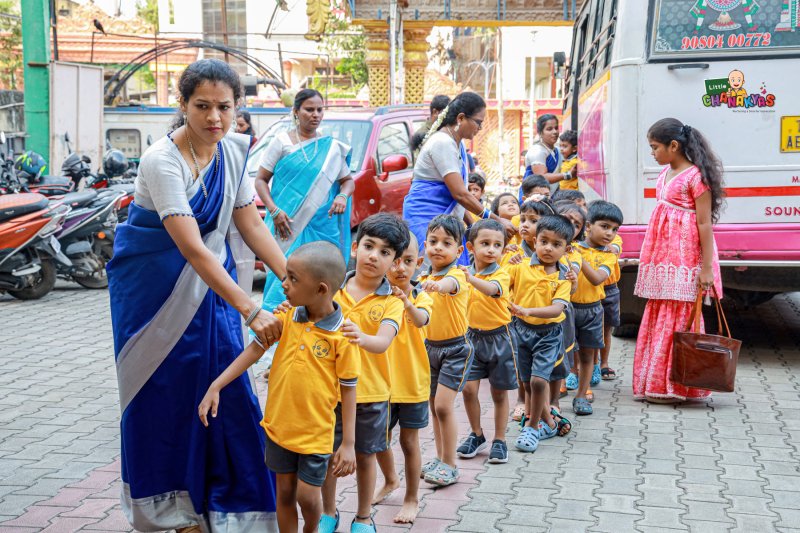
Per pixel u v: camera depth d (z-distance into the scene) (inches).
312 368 132.1
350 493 180.1
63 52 1296.8
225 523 137.9
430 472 181.6
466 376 182.4
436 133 241.4
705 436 217.3
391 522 164.6
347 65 1320.1
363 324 151.2
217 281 131.2
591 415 236.8
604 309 258.8
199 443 137.3
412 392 161.8
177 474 138.7
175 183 132.5
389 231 149.4
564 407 245.8
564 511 169.6
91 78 592.4
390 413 163.3
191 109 131.3
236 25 1395.2
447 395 180.1
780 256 277.7
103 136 612.4
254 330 130.2
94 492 179.6
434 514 168.4
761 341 332.2
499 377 194.1
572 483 184.9
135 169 565.6
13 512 169.0
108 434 218.1
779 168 277.0
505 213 264.7
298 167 276.2
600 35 320.5
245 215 145.7
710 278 244.2
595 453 204.7
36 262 397.7
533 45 1344.7
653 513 168.6
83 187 537.0
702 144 246.7
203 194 136.6
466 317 181.5
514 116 1430.9
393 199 416.8
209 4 1397.6
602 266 233.3
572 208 233.0
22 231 380.5
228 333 140.2
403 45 733.9
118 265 137.4
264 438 140.9
